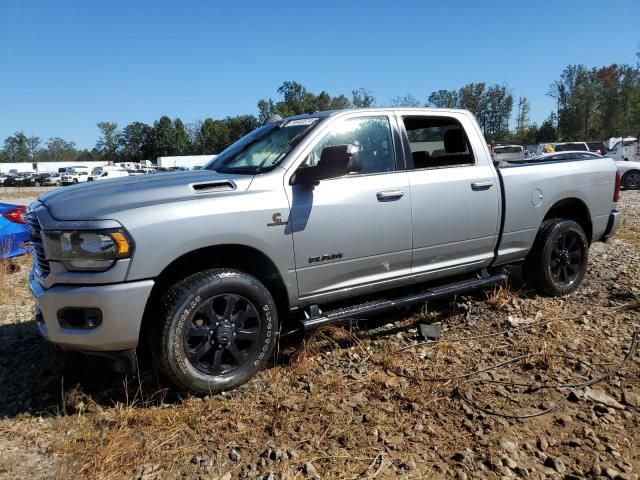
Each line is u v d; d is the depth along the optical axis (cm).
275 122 479
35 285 357
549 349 421
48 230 329
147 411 340
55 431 325
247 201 364
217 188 366
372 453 293
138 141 12019
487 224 488
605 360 405
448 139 489
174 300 338
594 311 512
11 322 526
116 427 323
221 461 289
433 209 450
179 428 320
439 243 460
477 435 309
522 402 347
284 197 380
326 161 376
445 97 7750
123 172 5519
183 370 343
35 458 299
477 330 473
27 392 378
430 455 291
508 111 7831
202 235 345
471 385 371
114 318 323
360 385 374
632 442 303
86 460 292
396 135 446
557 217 564
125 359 338
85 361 420
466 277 524
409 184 438
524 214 515
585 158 599
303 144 403
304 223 386
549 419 327
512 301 532
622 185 1962
